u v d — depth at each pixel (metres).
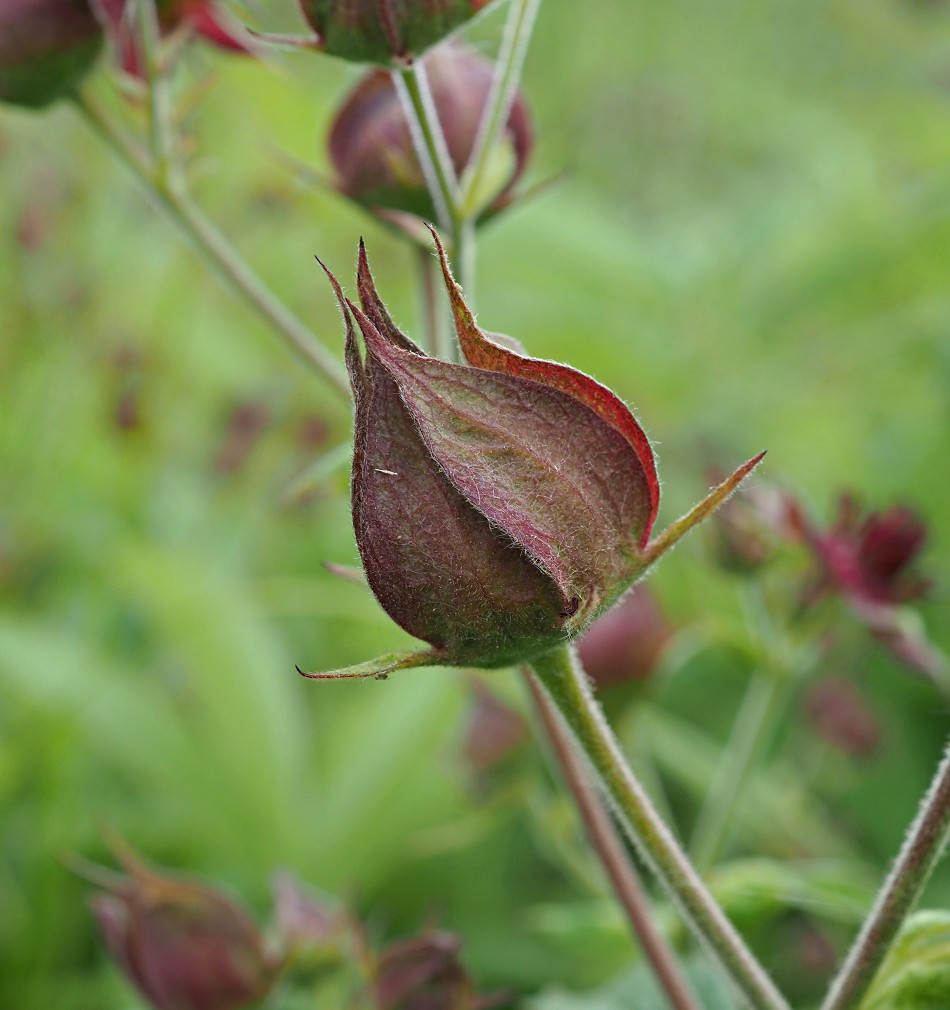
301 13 0.17
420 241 0.19
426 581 0.15
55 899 0.26
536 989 0.26
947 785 0.16
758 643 0.21
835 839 0.29
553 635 0.15
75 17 0.19
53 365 0.32
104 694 0.28
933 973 0.17
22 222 0.33
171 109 0.20
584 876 0.22
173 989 0.19
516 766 0.23
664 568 0.30
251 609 0.29
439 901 0.28
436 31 0.17
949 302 0.33
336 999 0.20
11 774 0.26
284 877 0.20
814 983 0.24
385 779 0.28
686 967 0.20
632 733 0.21
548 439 0.15
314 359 0.20
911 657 0.21
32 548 0.32
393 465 0.15
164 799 0.29
